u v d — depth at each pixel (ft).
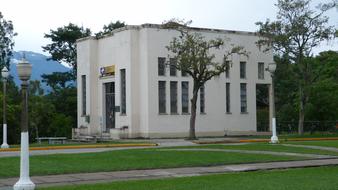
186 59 128.47
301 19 149.18
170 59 138.51
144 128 144.46
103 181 53.88
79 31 231.91
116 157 73.82
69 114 209.15
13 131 173.68
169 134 145.89
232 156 75.05
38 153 87.30
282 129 182.80
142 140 134.41
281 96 212.02
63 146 111.86
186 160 69.87
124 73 149.89
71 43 233.55
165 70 146.20
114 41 153.99
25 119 46.98
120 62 150.41
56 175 57.72
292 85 208.44
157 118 144.25
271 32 152.46
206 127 152.76
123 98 150.20
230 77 158.30
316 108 176.86
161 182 50.62
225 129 156.35
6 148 107.55
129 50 145.89
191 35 136.15
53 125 189.06
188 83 150.00
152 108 143.64
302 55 152.35
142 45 145.59
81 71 166.50
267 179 51.70
